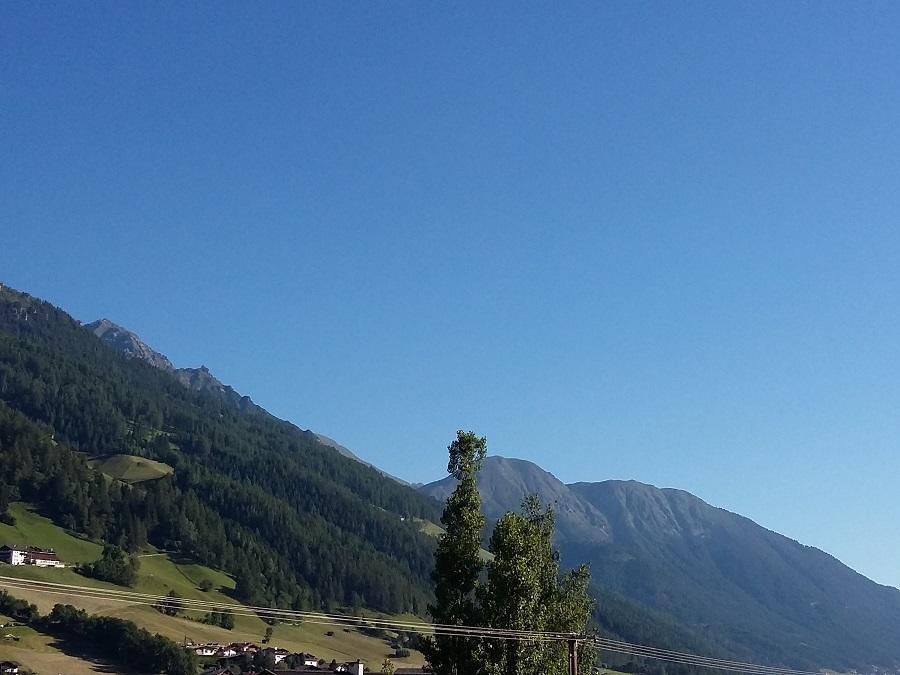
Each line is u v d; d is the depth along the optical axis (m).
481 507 58.56
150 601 57.97
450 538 57.53
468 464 58.81
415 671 132.88
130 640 152.12
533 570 56.28
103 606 186.50
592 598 61.19
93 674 141.62
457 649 55.00
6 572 192.25
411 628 67.06
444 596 56.88
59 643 154.00
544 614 57.06
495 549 56.62
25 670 135.62
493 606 55.50
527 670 54.81
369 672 131.00
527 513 60.97
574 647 56.31
